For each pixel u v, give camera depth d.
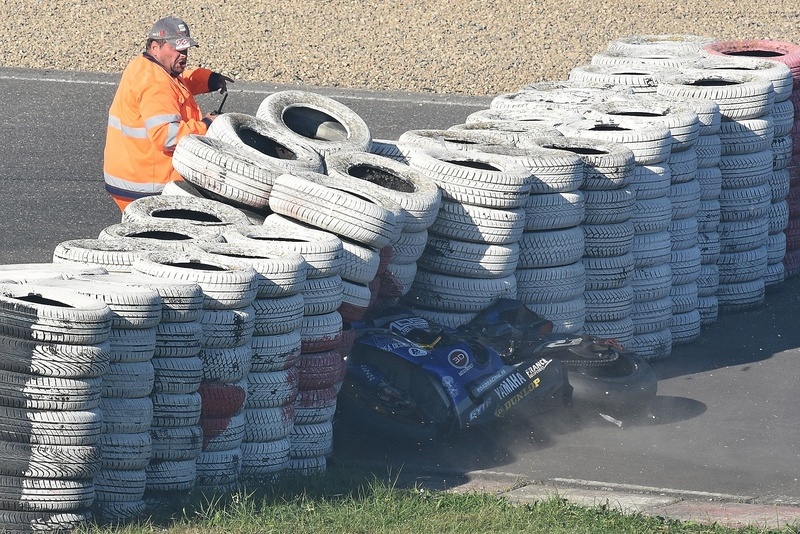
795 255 52.22
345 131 41.66
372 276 33.06
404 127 65.75
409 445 33.69
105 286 26.09
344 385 33.66
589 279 40.03
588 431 35.41
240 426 28.59
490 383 33.62
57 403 23.95
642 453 33.66
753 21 89.81
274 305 29.17
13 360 23.78
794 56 51.41
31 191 53.72
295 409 30.64
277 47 81.56
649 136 40.84
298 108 41.91
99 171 57.22
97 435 24.50
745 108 46.22
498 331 35.19
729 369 41.69
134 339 25.58
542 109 44.38
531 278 38.22
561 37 85.94
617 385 35.62
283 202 32.78
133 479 25.89
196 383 27.05
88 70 75.44
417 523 25.91
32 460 23.94
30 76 72.50
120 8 89.50
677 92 46.75
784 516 28.23
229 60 78.25
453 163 38.44
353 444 33.72
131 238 30.83
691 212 43.66
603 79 49.12
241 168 34.47
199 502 26.59
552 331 37.09
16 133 61.91
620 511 27.75
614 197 39.53
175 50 40.72
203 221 34.72
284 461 29.91
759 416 36.97
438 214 36.88
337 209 32.31
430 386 33.12
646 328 42.03
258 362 29.14
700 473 32.16
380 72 77.00
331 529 25.23
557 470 32.19
